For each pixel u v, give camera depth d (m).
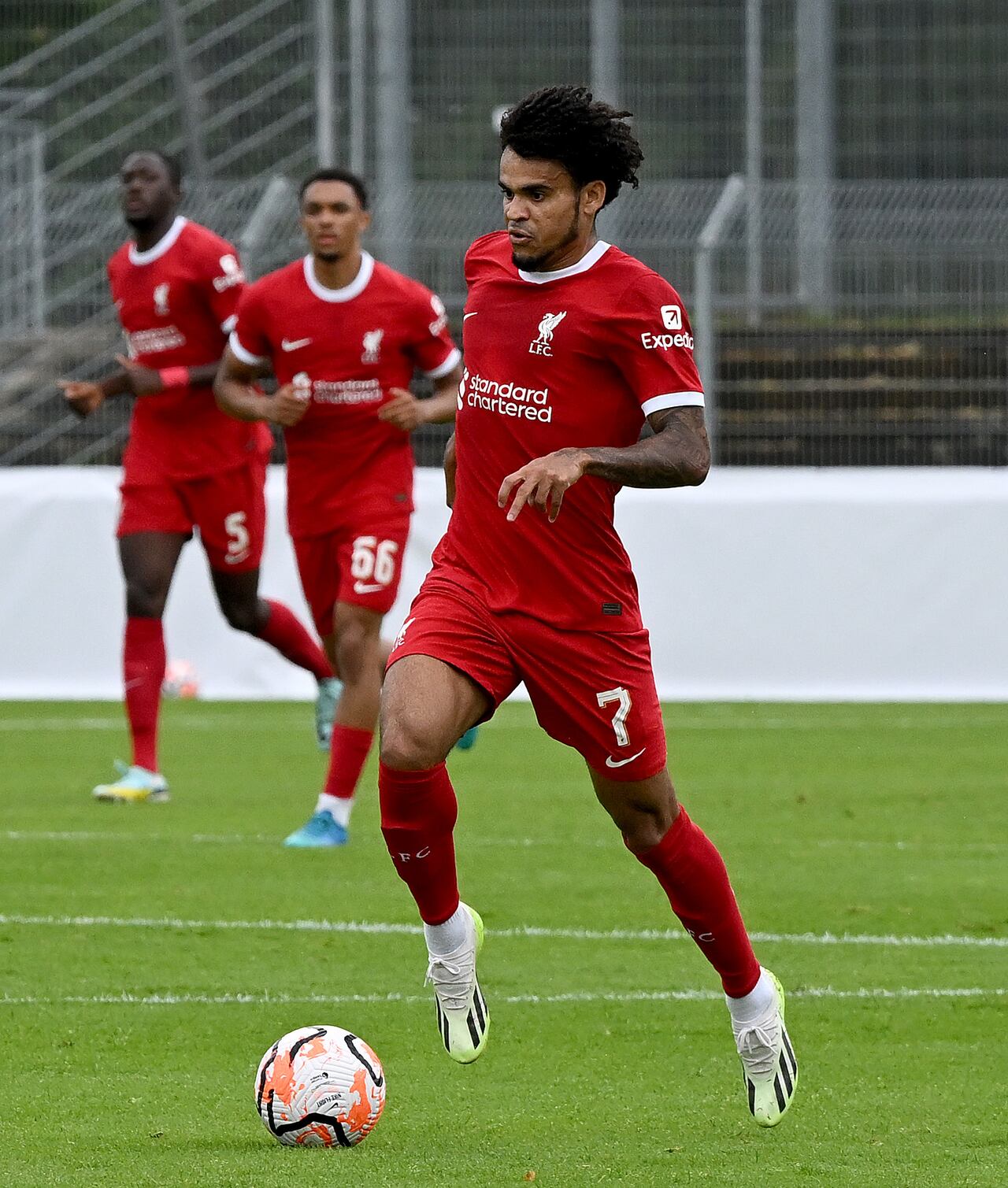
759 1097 14.92
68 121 71.19
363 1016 18.92
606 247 15.62
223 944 22.33
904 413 62.72
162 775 38.91
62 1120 15.20
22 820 32.50
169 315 34.19
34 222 64.12
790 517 53.88
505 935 22.86
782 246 60.19
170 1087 16.27
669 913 24.34
